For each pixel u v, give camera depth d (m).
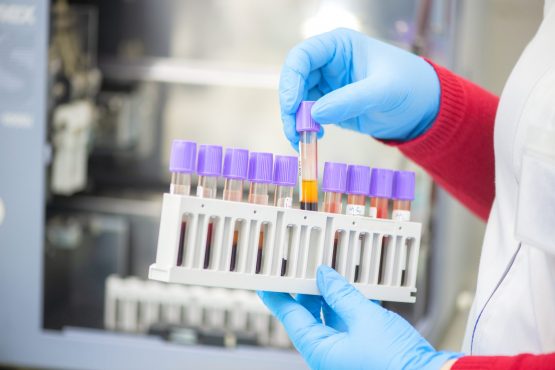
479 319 0.83
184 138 2.22
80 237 1.94
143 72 2.14
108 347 1.66
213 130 2.21
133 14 2.16
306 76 0.87
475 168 1.00
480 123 0.97
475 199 1.04
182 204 0.76
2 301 1.66
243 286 0.78
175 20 2.16
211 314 1.78
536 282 0.76
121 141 2.09
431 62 0.98
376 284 0.84
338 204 0.85
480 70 2.44
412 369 0.72
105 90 2.16
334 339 0.76
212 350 1.65
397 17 1.61
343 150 1.94
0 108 1.61
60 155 1.83
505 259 0.83
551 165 0.71
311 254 0.83
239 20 2.15
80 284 1.96
